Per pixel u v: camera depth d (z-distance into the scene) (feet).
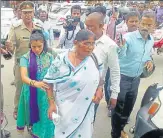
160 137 10.95
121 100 13.93
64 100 9.95
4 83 24.07
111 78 12.57
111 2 69.56
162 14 39.65
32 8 16.47
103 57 12.14
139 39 13.44
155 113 11.16
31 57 13.35
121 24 22.25
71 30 19.27
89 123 10.27
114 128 14.42
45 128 13.50
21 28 16.42
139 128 11.43
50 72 9.79
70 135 10.09
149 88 13.66
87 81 9.69
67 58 9.63
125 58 13.64
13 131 16.12
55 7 52.44
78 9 19.67
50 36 22.40
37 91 13.29
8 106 19.51
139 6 44.57
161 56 25.39
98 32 12.01
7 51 16.24
